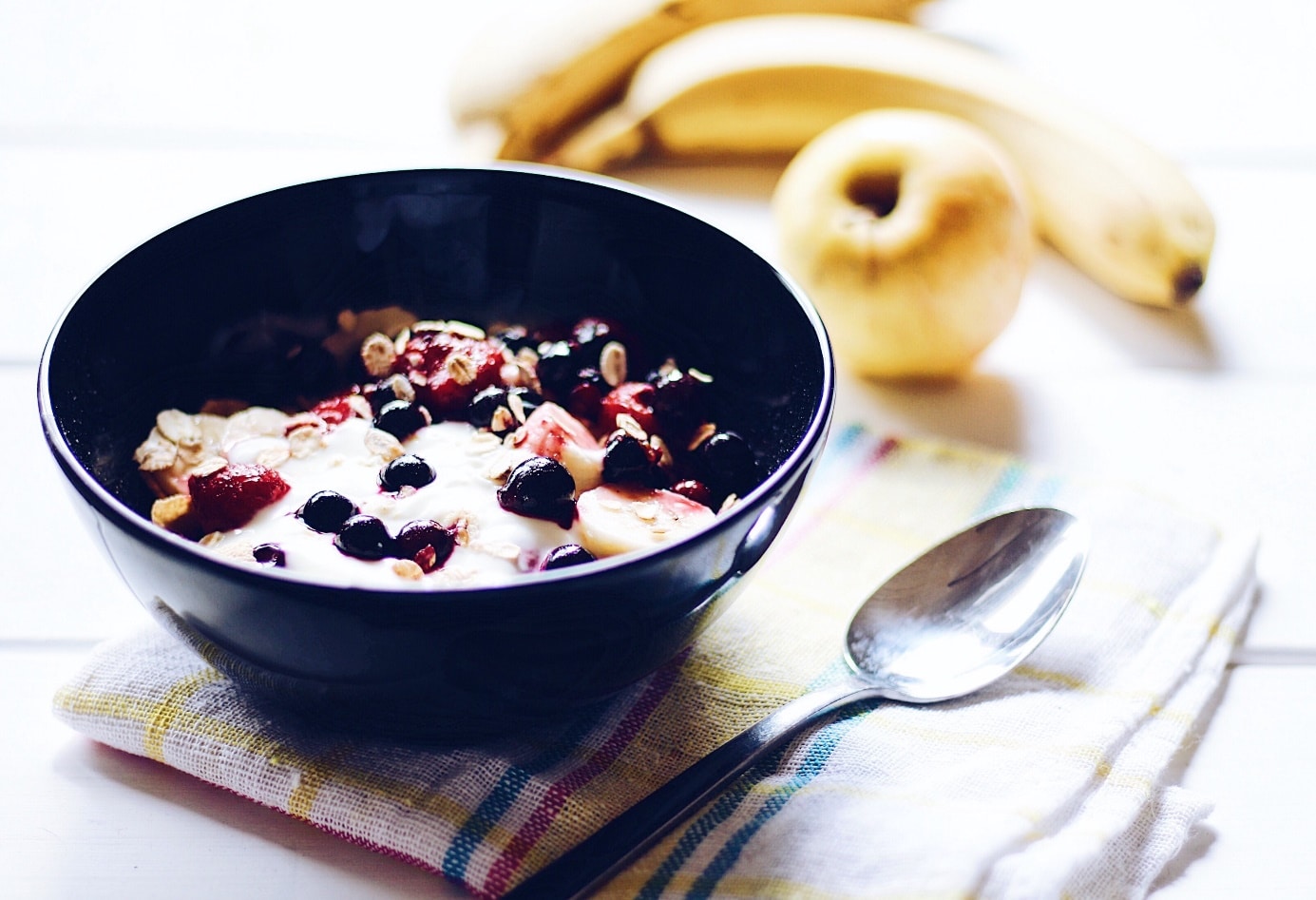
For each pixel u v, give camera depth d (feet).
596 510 1.42
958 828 1.31
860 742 1.40
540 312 1.64
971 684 1.45
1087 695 1.45
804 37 2.15
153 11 2.42
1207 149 2.21
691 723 1.42
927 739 1.41
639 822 1.32
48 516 1.63
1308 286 1.98
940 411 1.79
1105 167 1.96
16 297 1.89
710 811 1.35
